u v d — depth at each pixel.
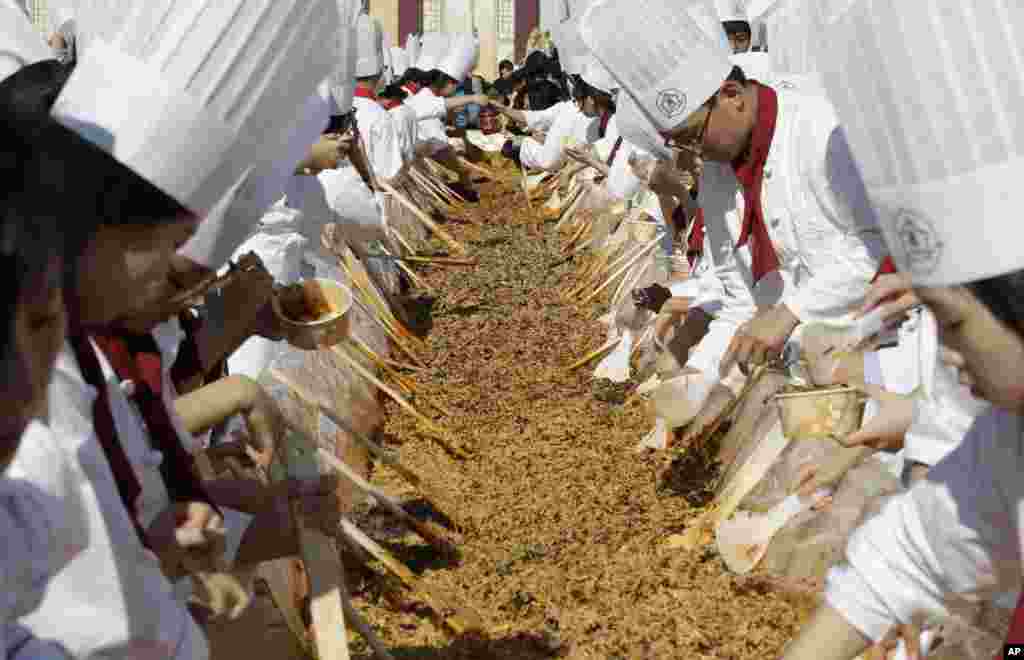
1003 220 1.62
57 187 1.48
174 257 2.39
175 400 3.08
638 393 7.33
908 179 1.69
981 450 2.06
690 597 4.74
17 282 1.40
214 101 2.32
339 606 3.37
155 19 2.29
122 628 1.94
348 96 7.74
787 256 5.07
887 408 3.28
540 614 4.75
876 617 2.23
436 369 8.64
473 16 35.78
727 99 4.89
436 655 4.42
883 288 3.43
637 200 10.47
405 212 13.17
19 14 3.12
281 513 3.09
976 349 1.71
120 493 2.16
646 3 4.89
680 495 5.82
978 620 2.34
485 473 6.45
